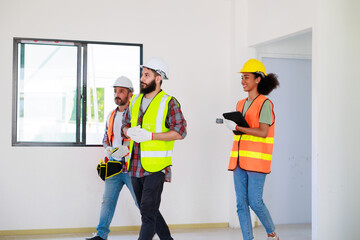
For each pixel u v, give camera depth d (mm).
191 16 5621
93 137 5355
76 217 5211
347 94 4383
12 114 5109
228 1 5746
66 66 5312
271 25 5070
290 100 5906
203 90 5648
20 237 4965
